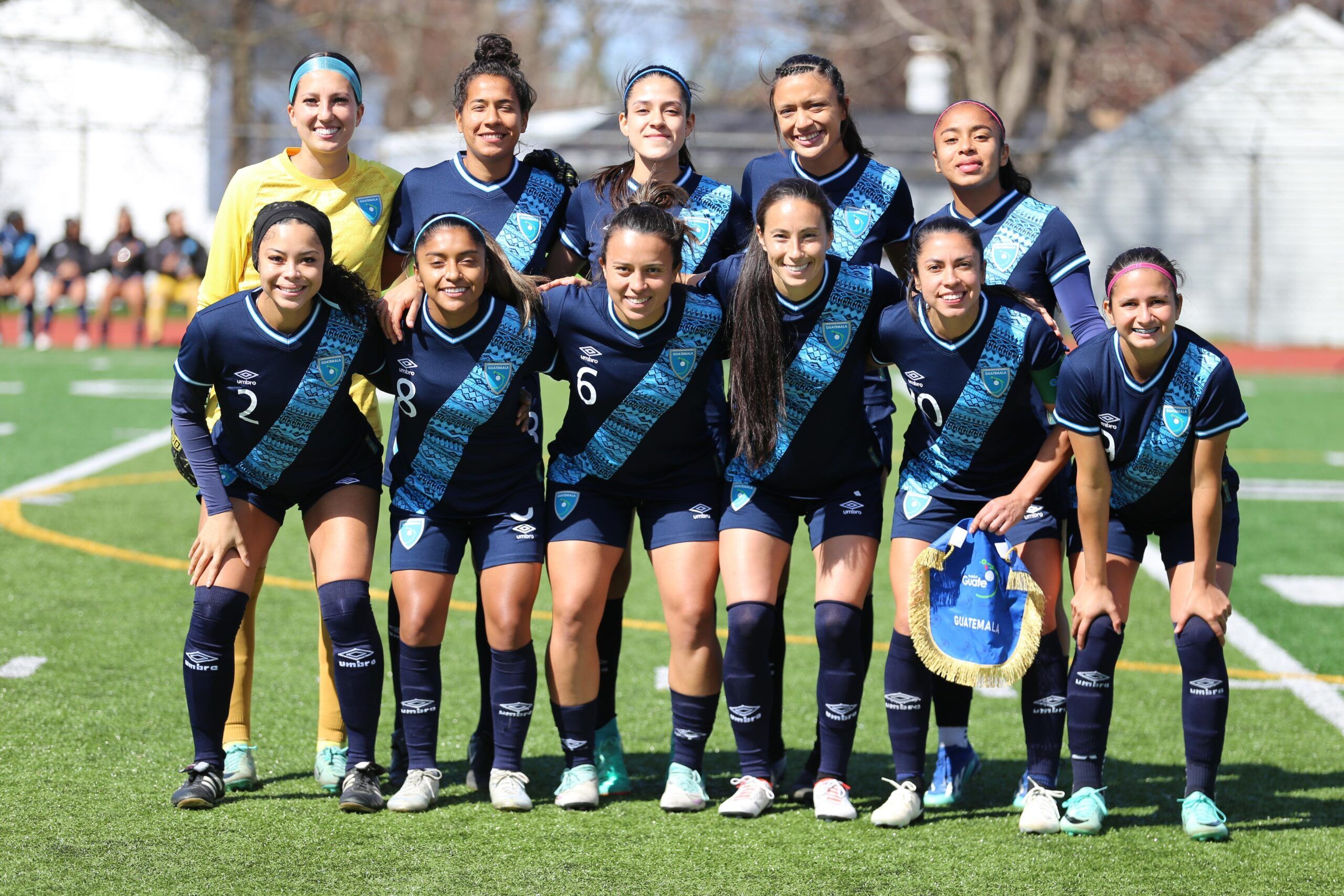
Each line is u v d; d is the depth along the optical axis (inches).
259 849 446.6
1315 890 429.4
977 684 470.0
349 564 483.8
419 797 490.3
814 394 482.0
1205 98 3038.9
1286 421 1726.1
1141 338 451.5
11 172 3189.0
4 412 1563.7
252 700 611.2
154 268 2369.6
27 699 596.4
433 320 477.1
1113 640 478.6
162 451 1331.2
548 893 416.2
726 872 436.1
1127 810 507.8
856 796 524.1
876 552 491.8
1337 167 3009.4
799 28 3580.2
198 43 3201.3
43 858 434.0
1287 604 837.2
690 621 488.4
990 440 486.9
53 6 3166.8
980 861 450.6
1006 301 483.2
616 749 519.2
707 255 528.1
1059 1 3213.6
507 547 488.7
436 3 4296.3
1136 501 489.1
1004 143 519.2
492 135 516.1
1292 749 582.6
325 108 507.2
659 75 512.4
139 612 749.9
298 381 474.6
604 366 483.2
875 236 535.5
